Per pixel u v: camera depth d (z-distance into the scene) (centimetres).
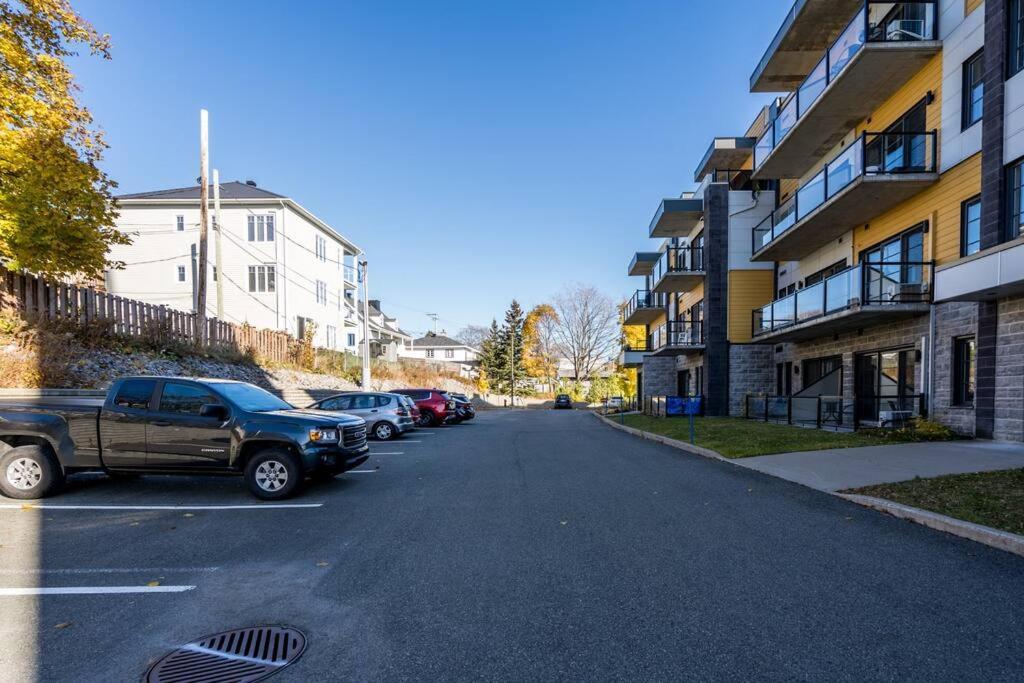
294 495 771
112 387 789
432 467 1036
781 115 1838
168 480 875
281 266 3419
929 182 1310
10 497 749
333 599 409
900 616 365
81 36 1518
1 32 1344
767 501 708
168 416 767
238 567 479
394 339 6475
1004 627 347
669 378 3231
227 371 2128
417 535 571
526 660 318
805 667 305
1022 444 1037
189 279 3447
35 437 760
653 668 307
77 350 1492
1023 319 1044
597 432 1908
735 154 2462
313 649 336
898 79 1417
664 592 414
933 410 1280
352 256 4647
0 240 1347
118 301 1828
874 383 1570
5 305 1419
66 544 545
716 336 2375
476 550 520
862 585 420
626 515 646
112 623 374
